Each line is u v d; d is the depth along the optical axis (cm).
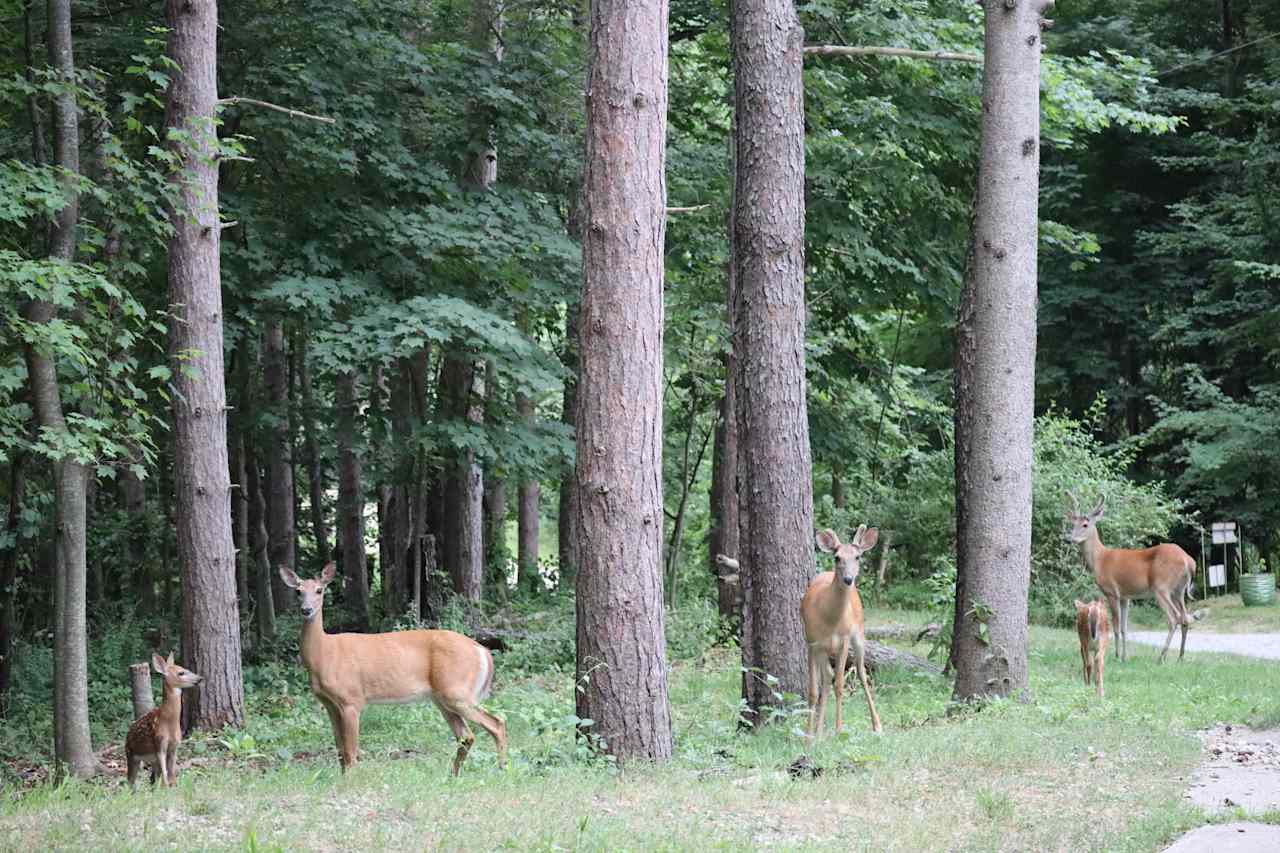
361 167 1828
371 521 3991
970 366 1633
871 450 2750
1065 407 3422
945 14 2084
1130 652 1936
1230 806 823
